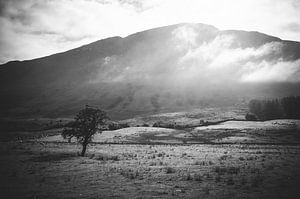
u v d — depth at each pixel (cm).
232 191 1877
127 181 2272
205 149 5981
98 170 2894
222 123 14012
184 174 2581
